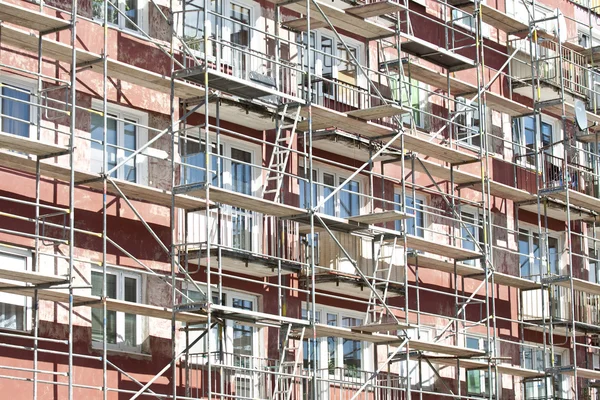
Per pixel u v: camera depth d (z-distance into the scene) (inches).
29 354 1477.6
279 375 1654.8
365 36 1923.0
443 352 1914.4
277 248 1753.2
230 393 1673.2
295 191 1814.7
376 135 1866.4
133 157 1633.9
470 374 2047.2
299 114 1771.7
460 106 2126.0
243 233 1727.4
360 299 1886.1
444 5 2124.8
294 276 1792.6
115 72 1584.6
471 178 2025.1
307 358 1806.1
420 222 2025.1
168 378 1608.0
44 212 1514.5
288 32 1849.2
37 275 1375.5
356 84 1934.1
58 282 1409.9
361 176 1926.7
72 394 1477.6
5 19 1462.8
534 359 2167.8
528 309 2161.7
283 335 1734.7
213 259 1659.7
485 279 1966.0
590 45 2374.5
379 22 1982.0
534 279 2204.7
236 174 1758.1
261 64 1801.2
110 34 1620.3
